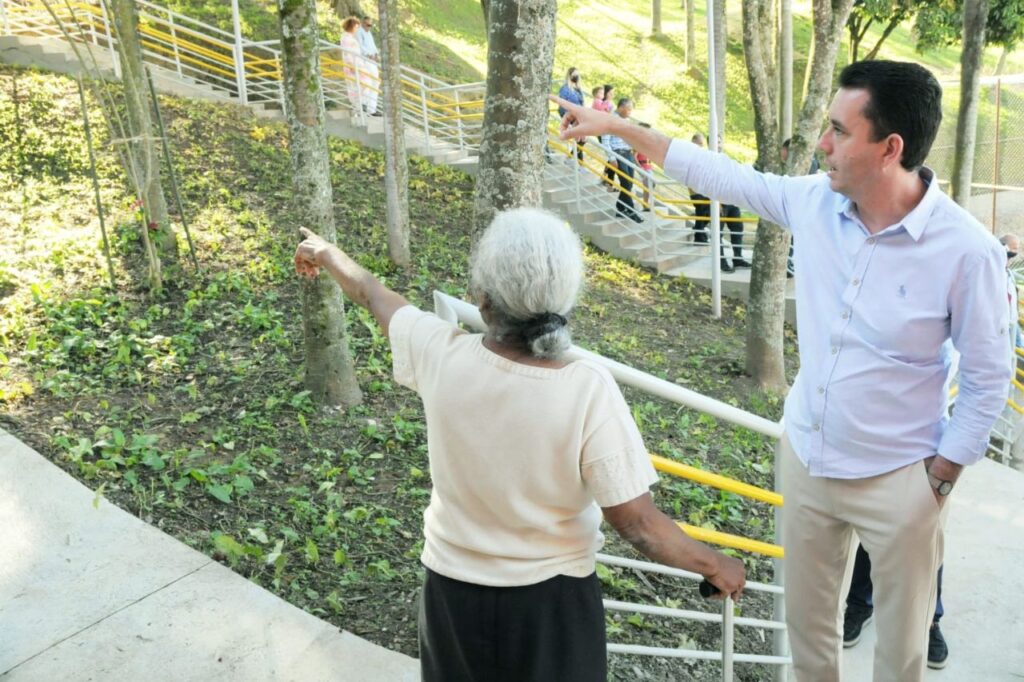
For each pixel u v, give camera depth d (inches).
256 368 240.2
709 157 100.3
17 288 263.6
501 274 64.8
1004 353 85.9
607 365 97.1
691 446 267.4
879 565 95.6
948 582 193.9
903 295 87.7
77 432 189.8
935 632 161.9
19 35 498.0
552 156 546.3
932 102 81.8
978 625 177.8
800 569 103.6
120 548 151.2
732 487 115.0
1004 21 721.0
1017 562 202.4
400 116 350.9
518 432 66.5
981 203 542.3
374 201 436.1
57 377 212.2
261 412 218.1
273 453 196.7
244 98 535.8
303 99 210.7
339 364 227.8
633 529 67.9
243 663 128.3
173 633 133.0
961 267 84.4
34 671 123.4
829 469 95.2
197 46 543.2
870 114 82.6
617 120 102.9
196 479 177.6
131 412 203.6
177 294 283.7
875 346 89.8
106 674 123.8
